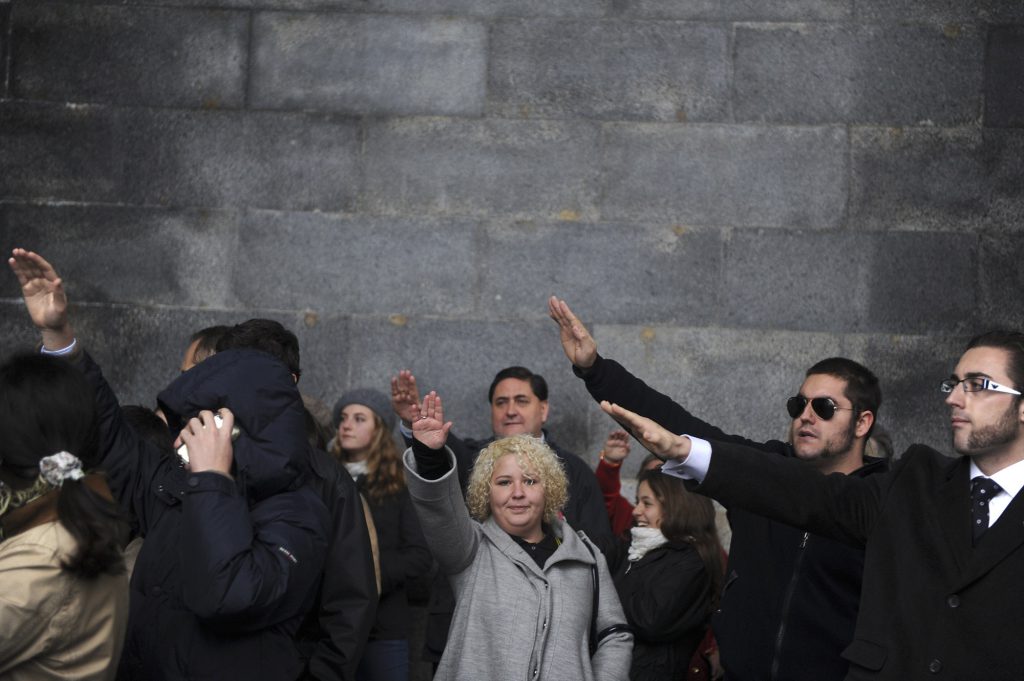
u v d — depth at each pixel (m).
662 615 4.50
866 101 6.34
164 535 3.28
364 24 6.48
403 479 5.36
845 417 4.05
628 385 4.18
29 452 2.73
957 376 3.10
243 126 6.44
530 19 6.46
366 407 5.51
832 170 6.31
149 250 6.37
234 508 3.09
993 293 6.21
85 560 2.64
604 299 6.29
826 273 6.26
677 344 6.25
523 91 6.43
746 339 6.24
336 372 6.29
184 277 6.36
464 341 6.29
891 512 3.11
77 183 6.41
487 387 6.27
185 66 6.48
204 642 3.12
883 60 6.35
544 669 3.77
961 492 3.04
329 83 6.46
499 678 3.74
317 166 6.42
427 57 6.46
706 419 6.20
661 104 6.39
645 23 6.44
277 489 3.30
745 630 3.87
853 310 6.23
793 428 4.15
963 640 2.88
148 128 6.43
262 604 3.06
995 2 6.34
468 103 6.44
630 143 6.38
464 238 6.36
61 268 6.36
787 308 6.25
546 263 6.32
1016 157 6.27
